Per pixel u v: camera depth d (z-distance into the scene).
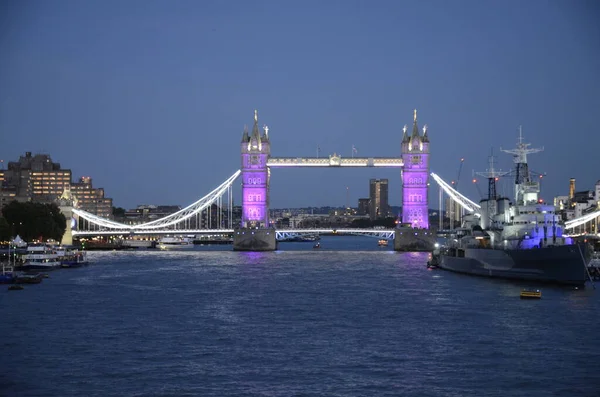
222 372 85.44
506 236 176.75
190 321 115.81
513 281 168.12
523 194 175.62
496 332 105.88
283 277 192.12
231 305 133.62
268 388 79.62
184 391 78.75
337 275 197.88
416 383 81.19
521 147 179.62
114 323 113.94
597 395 77.62
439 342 99.69
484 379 82.56
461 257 196.00
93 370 86.12
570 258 150.75
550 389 79.31
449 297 142.25
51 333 105.94
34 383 81.44
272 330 108.25
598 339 100.81
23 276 174.62
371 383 81.25
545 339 101.00
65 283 172.75
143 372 85.38
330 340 101.19
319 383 81.19
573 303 131.12
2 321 115.44
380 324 112.81
